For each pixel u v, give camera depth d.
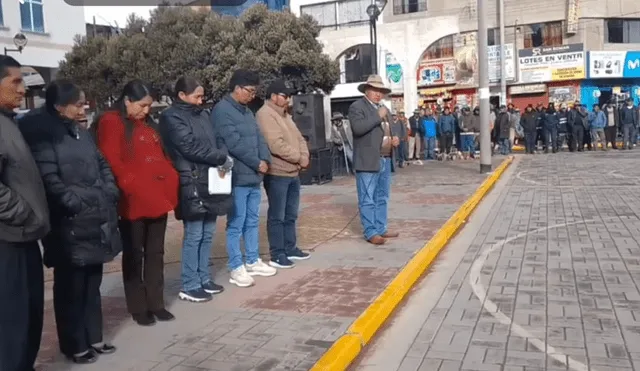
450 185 14.35
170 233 9.70
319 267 7.10
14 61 3.70
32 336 3.89
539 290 6.13
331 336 4.88
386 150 8.36
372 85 7.83
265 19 21.16
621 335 4.85
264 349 4.64
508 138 23.06
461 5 32.78
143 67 21.16
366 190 8.16
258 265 6.81
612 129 23.39
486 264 7.26
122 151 5.00
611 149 23.56
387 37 25.58
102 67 21.98
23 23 25.78
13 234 3.54
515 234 8.87
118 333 5.05
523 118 23.45
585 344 4.69
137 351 4.65
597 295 5.89
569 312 5.43
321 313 5.44
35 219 3.62
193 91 5.48
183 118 5.44
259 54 20.55
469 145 22.16
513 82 31.78
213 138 5.69
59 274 4.36
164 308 5.43
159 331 5.08
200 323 5.25
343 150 17.80
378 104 8.06
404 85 25.62
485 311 5.57
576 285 6.24
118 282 6.79
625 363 4.32
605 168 16.81
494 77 32.16
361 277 6.60
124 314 5.59
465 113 22.22
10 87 3.64
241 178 6.29
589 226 9.16
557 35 31.00
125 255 5.16
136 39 21.72
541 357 4.48
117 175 4.96
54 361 4.50
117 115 5.07
